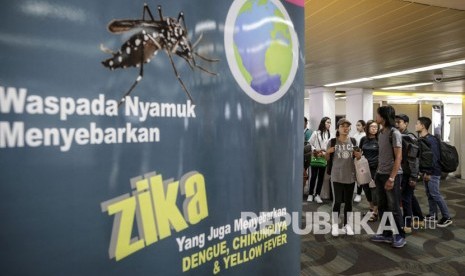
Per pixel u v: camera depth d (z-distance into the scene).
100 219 1.02
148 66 1.13
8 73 0.85
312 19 3.41
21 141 0.88
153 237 1.16
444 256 3.53
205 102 1.30
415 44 4.52
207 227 1.33
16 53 0.86
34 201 0.90
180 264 1.24
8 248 0.86
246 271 1.50
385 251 3.66
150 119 1.14
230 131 1.40
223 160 1.38
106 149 1.03
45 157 0.91
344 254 3.58
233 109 1.40
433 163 4.57
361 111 10.59
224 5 1.36
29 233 0.89
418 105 13.67
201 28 1.28
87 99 0.99
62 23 0.94
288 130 1.67
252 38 1.47
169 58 1.18
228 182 1.40
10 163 0.86
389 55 5.24
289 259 1.72
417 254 3.58
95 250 1.02
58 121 0.94
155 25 1.14
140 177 1.12
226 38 1.37
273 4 1.56
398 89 10.88
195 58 1.26
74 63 0.96
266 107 1.55
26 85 0.88
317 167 5.91
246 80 1.45
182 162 1.23
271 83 1.56
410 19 3.44
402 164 4.21
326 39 4.23
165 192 1.19
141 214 1.12
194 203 1.28
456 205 5.93
